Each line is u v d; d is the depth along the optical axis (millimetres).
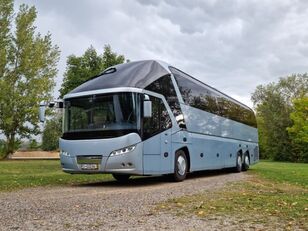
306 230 5648
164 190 11297
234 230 5637
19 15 39250
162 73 14711
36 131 39781
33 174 17734
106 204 8188
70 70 38125
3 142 39875
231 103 22188
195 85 17453
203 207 7727
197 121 16906
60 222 6191
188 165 15812
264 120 75062
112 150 12438
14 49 39125
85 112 13250
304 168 27688
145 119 13000
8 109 38250
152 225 5977
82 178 16297
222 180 15477
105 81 13523
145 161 12812
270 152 74875
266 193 10430
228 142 20828
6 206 7871
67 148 13273
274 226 5926
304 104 61844
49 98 39250
